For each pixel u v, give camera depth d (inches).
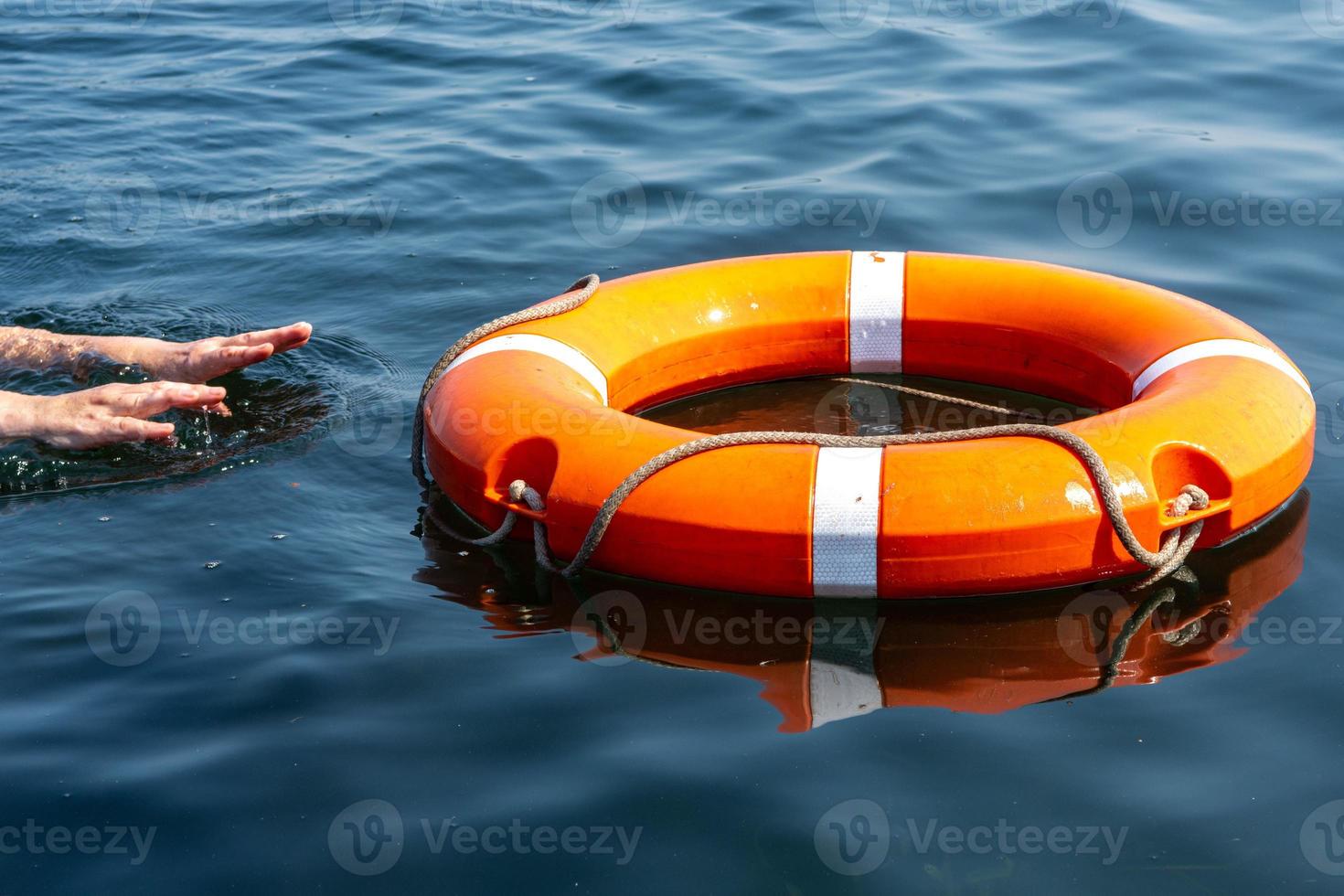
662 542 116.3
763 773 91.9
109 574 117.5
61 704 99.5
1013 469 114.0
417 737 96.0
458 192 207.3
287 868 83.6
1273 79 230.1
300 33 286.7
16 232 195.9
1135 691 101.0
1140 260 176.6
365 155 222.1
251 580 116.9
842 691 101.8
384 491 133.8
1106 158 204.7
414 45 275.1
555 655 107.0
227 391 153.3
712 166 210.7
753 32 270.4
